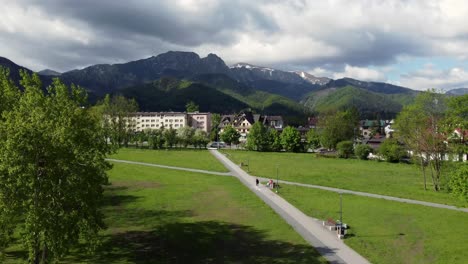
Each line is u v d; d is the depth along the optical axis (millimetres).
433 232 45250
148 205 59406
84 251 38844
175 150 154250
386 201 62094
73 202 29203
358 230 46062
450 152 73750
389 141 121500
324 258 36781
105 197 65125
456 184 44406
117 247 40406
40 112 29266
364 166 108625
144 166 102938
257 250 39281
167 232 45625
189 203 60719
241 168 101000
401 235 44094
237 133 179250
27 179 27328
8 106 34594
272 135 161125
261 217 51906
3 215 27234
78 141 30062
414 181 82438
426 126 83125
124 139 166375
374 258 36938
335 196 65812
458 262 35906
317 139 159500
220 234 44719
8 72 40000
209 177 86625
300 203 60344
